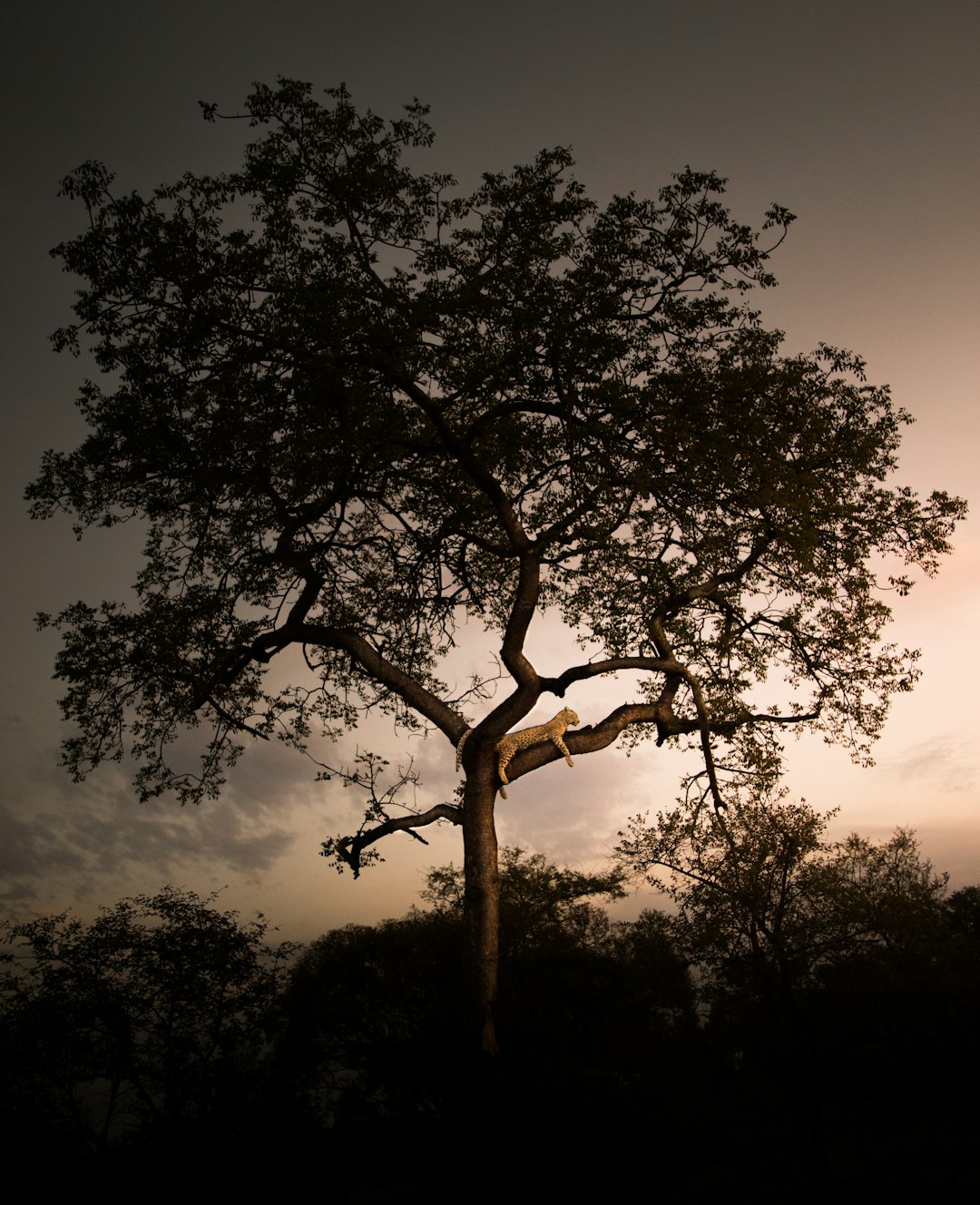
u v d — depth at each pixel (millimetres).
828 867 17922
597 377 15352
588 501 16844
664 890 18188
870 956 18250
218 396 15719
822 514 16359
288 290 14836
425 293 15156
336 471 16031
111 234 15398
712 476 15844
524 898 29359
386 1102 21500
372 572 19109
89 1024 15023
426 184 15969
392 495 18672
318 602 18844
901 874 18953
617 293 15148
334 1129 18031
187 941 15953
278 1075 16922
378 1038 24172
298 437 15500
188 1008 15766
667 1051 18266
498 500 16641
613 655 19609
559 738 16188
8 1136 13938
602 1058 16656
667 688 18203
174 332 15555
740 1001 17953
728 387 15430
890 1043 18062
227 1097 15523
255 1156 15430
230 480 15695
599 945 27906
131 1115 15133
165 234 15523
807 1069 15602
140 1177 14227
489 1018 14000
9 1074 14516
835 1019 17594
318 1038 23609
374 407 15961
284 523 16656
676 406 15562
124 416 15750
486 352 15383
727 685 19375
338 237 15625
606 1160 13320
